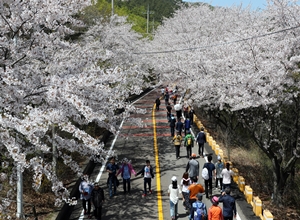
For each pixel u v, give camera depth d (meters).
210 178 12.83
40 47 7.73
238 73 12.91
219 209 9.12
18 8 7.21
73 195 12.30
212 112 21.70
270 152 13.39
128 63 22.67
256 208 11.11
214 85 16.27
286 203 13.50
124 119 11.42
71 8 8.08
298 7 13.31
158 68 28.77
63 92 6.74
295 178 15.30
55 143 8.81
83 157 16.47
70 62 8.53
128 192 13.30
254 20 19.92
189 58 21.34
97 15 23.50
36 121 6.21
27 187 12.08
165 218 10.95
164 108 35.03
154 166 16.42
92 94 7.98
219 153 17.12
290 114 14.38
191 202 10.81
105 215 11.23
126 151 19.12
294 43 12.05
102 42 19.91
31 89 7.27
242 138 22.06
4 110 6.99
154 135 23.11
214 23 27.84
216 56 17.97
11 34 8.35
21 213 9.42
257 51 12.96
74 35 17.45
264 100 11.59
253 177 16.09
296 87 12.21
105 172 15.46
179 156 18.12
